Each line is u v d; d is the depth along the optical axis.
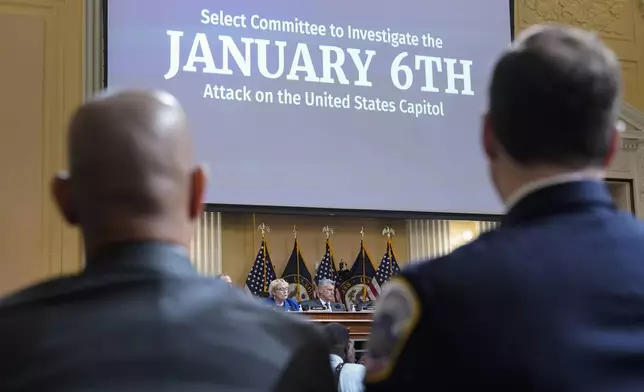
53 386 0.94
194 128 6.09
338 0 6.59
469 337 1.00
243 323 1.03
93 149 1.06
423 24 6.79
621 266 1.04
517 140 1.13
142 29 6.00
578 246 1.06
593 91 1.10
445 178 6.70
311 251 7.78
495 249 1.06
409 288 1.06
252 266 7.48
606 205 1.12
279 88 6.36
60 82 5.70
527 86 1.11
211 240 7.20
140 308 1.00
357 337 6.82
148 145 1.07
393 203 6.56
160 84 6.01
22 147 5.53
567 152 1.11
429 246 7.90
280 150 6.32
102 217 1.06
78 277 1.04
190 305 1.02
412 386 1.02
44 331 0.97
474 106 6.84
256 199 6.22
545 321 1.00
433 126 6.72
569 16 8.15
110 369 0.95
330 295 7.32
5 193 5.43
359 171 6.50
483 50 6.92
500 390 0.98
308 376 1.06
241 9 6.32
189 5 6.16
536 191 1.12
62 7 5.81
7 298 1.03
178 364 0.97
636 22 8.35
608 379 0.98
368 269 7.87
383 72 6.65
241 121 6.23
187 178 1.11
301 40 6.46
